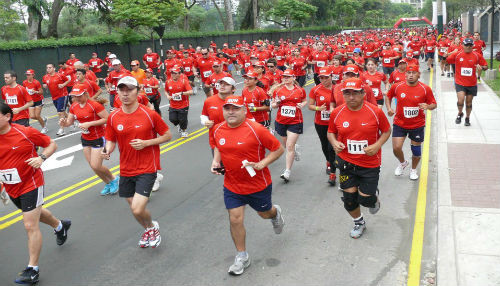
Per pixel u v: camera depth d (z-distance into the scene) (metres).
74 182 9.04
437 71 24.69
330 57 19.17
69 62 21.27
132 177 5.62
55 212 7.41
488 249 5.36
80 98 7.30
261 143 4.91
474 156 9.08
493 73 19.69
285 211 7.01
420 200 7.19
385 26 113.81
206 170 9.45
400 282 4.92
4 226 6.94
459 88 11.55
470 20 55.50
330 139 5.76
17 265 5.68
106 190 8.17
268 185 5.14
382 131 5.52
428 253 5.54
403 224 6.36
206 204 7.51
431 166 8.84
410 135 7.92
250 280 5.07
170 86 12.19
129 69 27.95
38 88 13.56
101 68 25.97
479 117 12.61
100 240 6.29
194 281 5.11
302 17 56.88
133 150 5.55
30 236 5.14
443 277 4.83
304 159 9.90
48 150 5.19
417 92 7.60
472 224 6.01
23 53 21.48
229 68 27.58
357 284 4.91
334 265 5.32
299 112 8.26
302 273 5.17
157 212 7.22
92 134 7.59
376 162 5.61
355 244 5.82
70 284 5.16
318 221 6.59
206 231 6.44
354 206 5.82
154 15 26.91
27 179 5.09
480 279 4.76
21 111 11.16
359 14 100.44
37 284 5.18
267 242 5.97
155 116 5.54
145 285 5.07
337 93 7.29
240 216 5.09
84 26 45.59
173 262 5.57
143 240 5.96
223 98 7.26
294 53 18.89
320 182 8.34
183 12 28.70
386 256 5.48
